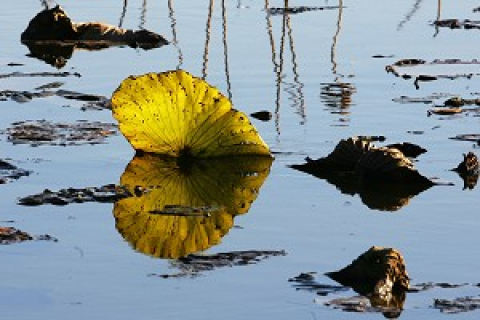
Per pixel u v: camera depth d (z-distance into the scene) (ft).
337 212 50.49
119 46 91.15
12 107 68.80
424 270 43.06
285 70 80.02
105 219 49.29
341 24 98.17
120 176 55.98
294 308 39.37
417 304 39.70
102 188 53.67
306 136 63.26
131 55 86.69
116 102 59.16
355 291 40.81
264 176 56.49
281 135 63.46
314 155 59.82
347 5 107.86
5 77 78.28
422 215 49.98
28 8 107.96
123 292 40.91
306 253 44.91
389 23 99.45
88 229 47.88
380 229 48.01
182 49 88.28
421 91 73.82
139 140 59.72
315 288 41.09
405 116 67.36
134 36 92.17
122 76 78.74
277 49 87.25
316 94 73.00
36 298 40.32
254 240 46.68
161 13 104.17
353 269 41.93
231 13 103.04
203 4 108.37
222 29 95.86
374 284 40.91
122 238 46.80
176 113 59.31
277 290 40.96
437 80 77.10
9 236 46.47
